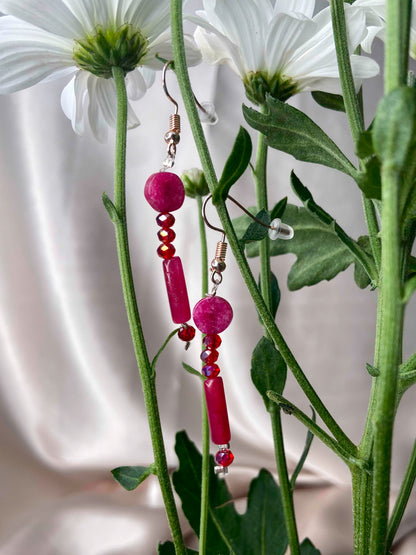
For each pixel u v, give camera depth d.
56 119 0.35
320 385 0.37
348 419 0.37
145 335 0.37
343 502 0.34
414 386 0.36
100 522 0.33
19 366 0.37
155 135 0.36
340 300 0.37
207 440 0.17
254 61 0.16
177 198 0.15
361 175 0.11
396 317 0.10
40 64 0.16
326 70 0.16
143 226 0.37
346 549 0.31
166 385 0.37
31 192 0.36
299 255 0.19
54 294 0.37
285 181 0.36
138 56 0.15
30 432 0.37
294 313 0.37
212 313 0.15
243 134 0.13
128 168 0.36
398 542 0.31
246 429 0.37
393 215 0.10
